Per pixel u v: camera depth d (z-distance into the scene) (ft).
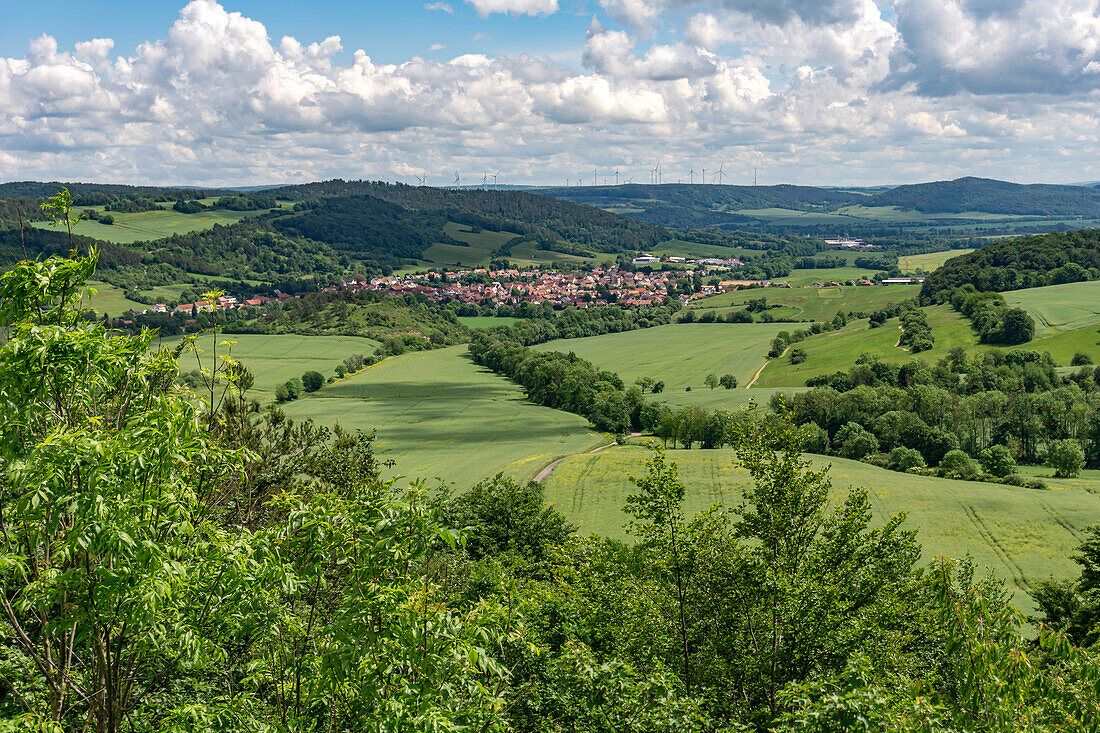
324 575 31.91
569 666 40.14
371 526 30.50
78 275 30.45
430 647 29.81
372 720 27.91
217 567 29.19
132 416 29.27
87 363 27.91
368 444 76.07
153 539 27.09
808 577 52.42
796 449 56.29
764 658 52.16
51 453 25.52
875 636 50.93
